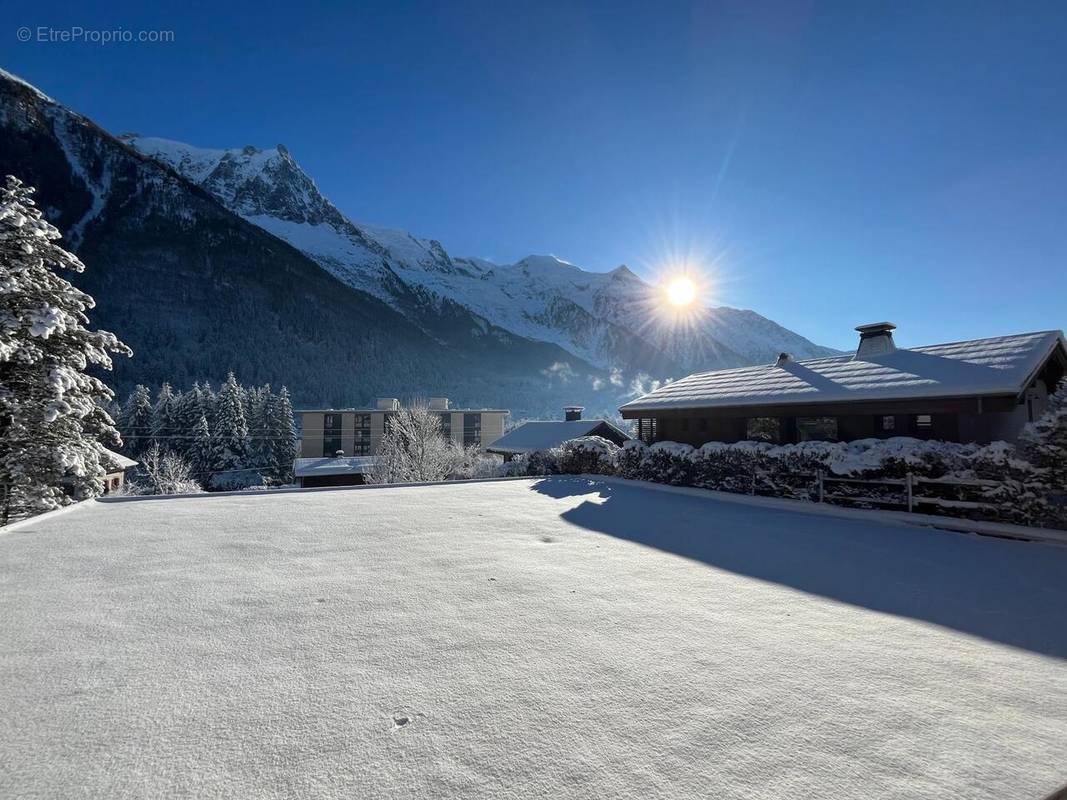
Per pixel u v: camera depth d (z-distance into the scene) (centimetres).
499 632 385
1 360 1147
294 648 355
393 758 236
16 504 1205
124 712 273
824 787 217
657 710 278
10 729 257
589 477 1683
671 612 434
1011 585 536
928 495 966
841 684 311
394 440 3331
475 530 782
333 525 818
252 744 246
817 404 1398
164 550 644
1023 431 882
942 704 289
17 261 1230
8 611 426
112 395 1406
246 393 6394
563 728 260
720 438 1736
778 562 616
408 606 441
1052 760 239
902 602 474
